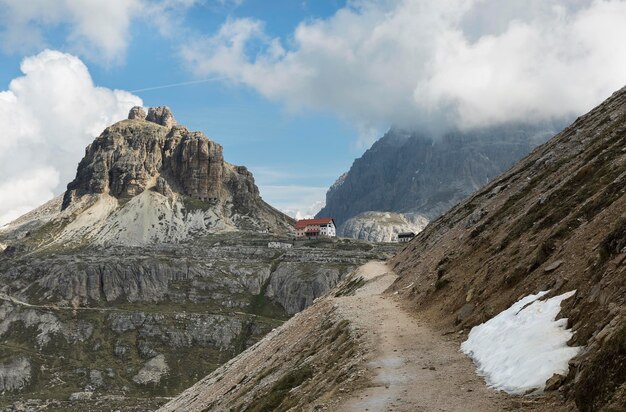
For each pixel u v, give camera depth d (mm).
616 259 28422
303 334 68750
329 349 50219
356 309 64688
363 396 30656
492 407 25094
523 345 29250
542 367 25844
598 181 51438
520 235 54031
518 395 25453
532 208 59062
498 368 29578
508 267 46688
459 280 56594
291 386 47062
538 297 35000
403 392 30062
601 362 20875
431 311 54906
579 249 37562
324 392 36844
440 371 33125
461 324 43812
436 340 42188
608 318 24250
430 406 27031
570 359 24766
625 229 30109
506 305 39781
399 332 47031
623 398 18844
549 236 43250
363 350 41781
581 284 31734
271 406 45219
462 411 25453
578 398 21219
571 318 28344
